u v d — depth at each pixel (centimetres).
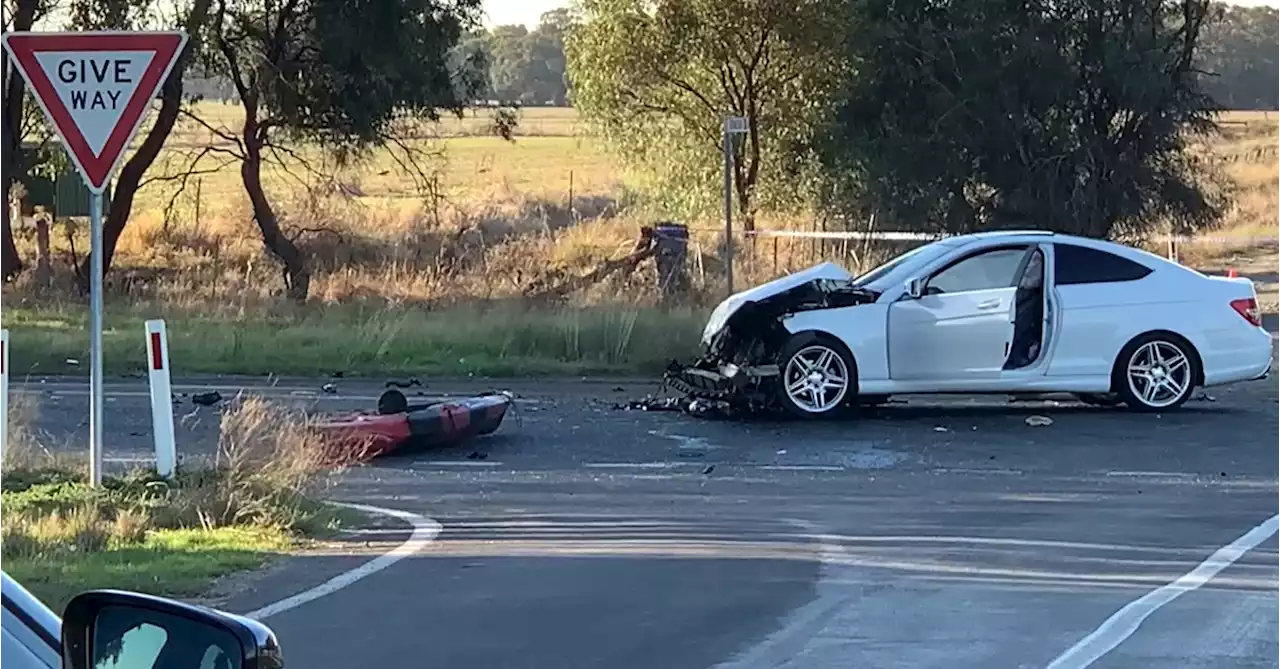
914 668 1391
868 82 6097
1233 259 7644
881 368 3048
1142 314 3092
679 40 6800
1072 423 3011
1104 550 1895
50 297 5162
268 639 632
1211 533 1997
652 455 2702
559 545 1952
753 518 2131
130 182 5694
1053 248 3100
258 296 5178
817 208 6538
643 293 4875
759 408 3108
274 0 5569
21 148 5819
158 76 2050
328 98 5688
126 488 2191
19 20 5519
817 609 1609
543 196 9388
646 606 1623
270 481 2202
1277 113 16488
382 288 5388
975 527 2050
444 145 6438
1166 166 6100
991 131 5906
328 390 3503
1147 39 5934
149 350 2283
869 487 2384
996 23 5941
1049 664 1403
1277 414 3108
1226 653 1436
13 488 2258
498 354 3953
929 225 6009
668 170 7144
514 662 1412
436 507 2244
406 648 1459
